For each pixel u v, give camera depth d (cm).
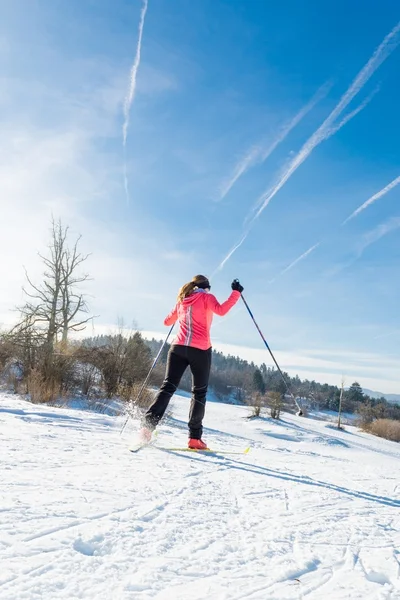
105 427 480
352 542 184
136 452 340
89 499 196
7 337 1884
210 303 418
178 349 416
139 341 2012
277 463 398
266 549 166
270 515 215
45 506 178
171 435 556
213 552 157
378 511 247
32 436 349
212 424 2442
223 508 216
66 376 1703
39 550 139
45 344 1798
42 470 238
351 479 355
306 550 169
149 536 163
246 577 140
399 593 137
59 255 2127
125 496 209
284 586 136
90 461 278
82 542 149
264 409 3978
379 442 3584
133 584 126
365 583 143
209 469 310
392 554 173
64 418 566
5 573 122
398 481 374
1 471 226
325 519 218
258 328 517
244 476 303
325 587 138
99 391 1814
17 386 1634
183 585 130
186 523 184
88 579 125
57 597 114
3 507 171
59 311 2084
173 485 244
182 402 2367
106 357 1856
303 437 2611
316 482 317
